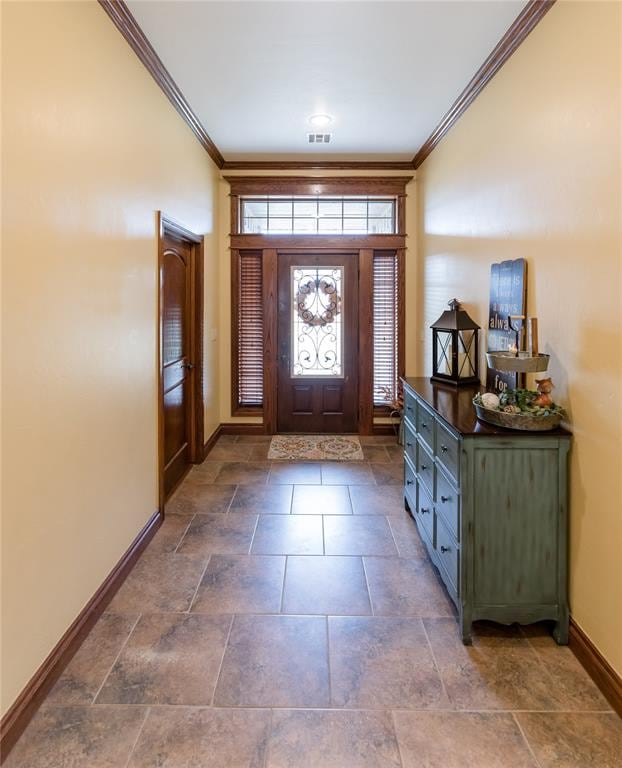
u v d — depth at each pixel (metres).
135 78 2.52
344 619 2.11
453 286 3.59
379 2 2.24
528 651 1.92
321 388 5.10
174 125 3.24
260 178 4.81
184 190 3.51
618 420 1.64
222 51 2.67
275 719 1.58
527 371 1.95
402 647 1.93
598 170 1.72
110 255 2.23
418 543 2.79
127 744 1.48
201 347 4.12
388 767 1.42
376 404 5.10
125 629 2.03
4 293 1.46
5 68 1.46
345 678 1.77
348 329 5.04
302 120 3.69
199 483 3.75
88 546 2.03
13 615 1.51
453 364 2.97
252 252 4.99
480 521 1.93
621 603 1.64
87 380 2.01
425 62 2.78
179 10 2.29
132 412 2.54
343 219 4.98
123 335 2.40
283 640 1.97
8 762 1.42
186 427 4.07
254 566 2.54
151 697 1.67
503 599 1.96
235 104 3.38
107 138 2.19
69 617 1.86
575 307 1.88
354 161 4.70
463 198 3.34
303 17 2.35
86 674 1.77
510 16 2.32
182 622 2.08
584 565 1.85
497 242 2.69
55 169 1.74
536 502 1.94
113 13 2.20
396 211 4.90
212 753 1.46
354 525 3.03
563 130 1.96
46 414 1.69
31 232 1.59
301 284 5.00
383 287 5.01
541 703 1.66
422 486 2.70
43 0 1.66
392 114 3.57
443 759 1.45
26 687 1.57
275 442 4.86
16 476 1.52
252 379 5.10
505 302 2.54
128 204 2.45
